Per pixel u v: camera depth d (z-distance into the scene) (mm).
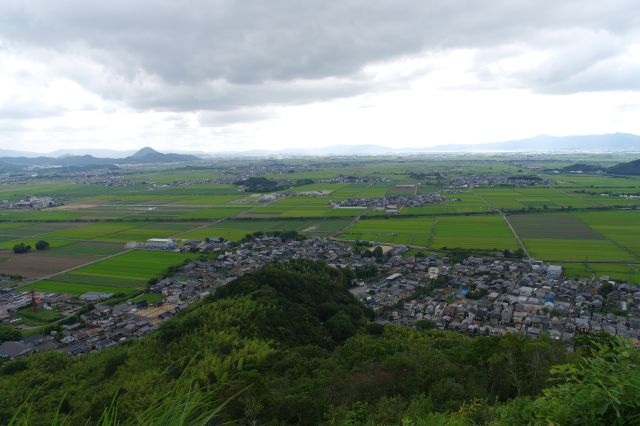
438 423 17188
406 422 18203
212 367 44000
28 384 50250
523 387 33656
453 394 32344
